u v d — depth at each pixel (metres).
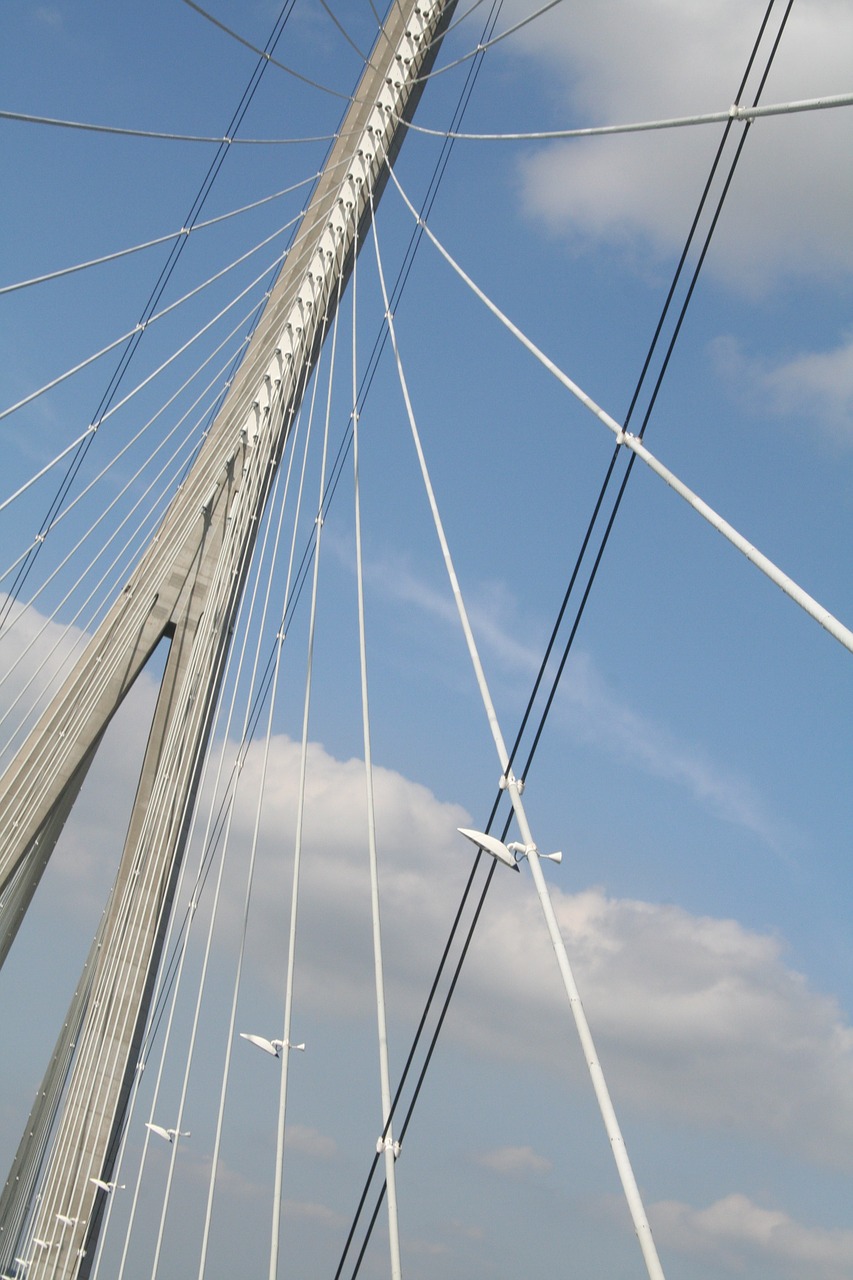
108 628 25.69
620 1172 6.75
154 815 23.94
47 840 25.92
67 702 24.95
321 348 24.88
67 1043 26.66
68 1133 21.56
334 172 24.95
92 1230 20.86
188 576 26.00
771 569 6.58
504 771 9.67
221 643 24.73
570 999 7.82
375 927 11.80
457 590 12.07
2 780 24.16
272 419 25.08
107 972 22.83
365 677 14.02
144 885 23.22
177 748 24.36
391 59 24.70
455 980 10.09
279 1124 12.32
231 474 25.88
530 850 8.80
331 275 24.52
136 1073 22.03
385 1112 10.13
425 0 25.00
